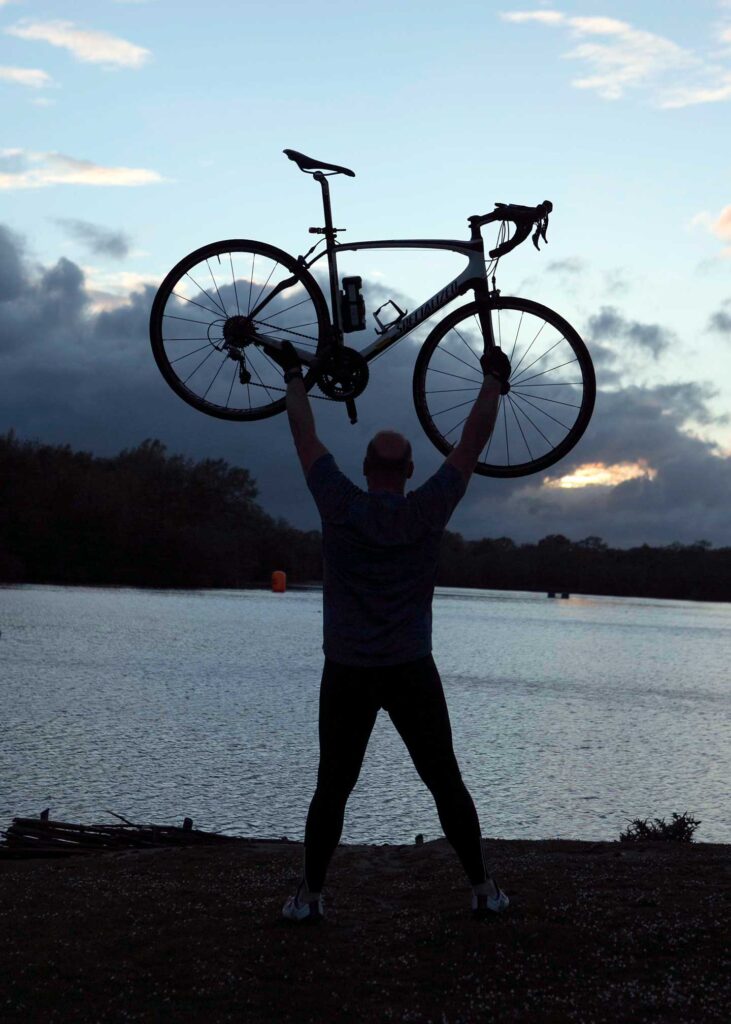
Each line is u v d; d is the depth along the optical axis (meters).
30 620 80.69
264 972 4.20
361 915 5.12
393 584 4.25
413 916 5.01
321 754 4.49
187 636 75.56
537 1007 3.80
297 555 194.25
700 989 3.96
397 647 4.24
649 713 46.44
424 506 4.29
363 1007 3.82
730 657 90.50
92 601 111.50
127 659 58.66
